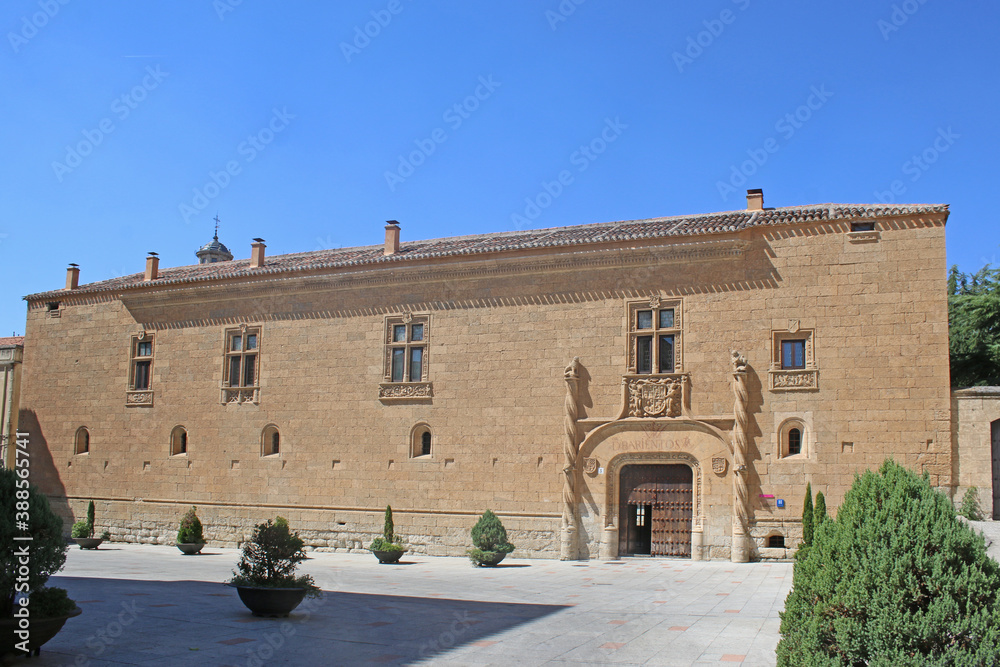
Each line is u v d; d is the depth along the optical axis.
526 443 32.94
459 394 34.28
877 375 28.75
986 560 9.55
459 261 34.81
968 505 27.06
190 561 31.53
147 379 41.22
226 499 37.91
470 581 25.34
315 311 37.62
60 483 42.16
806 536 27.11
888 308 28.97
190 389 39.75
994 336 42.28
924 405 28.09
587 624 17.44
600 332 32.53
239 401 38.47
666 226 34.72
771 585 23.91
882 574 9.56
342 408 36.34
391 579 25.72
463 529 33.31
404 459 34.81
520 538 32.38
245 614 17.88
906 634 9.21
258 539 18.19
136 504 39.97
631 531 31.84
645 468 31.72
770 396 29.86
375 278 36.47
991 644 8.90
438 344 35.00
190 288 40.19
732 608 19.77
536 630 16.66
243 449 37.97
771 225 30.64
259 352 38.44
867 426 28.61
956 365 42.84
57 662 12.90
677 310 31.56
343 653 14.22
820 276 29.91
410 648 14.75
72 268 45.53
